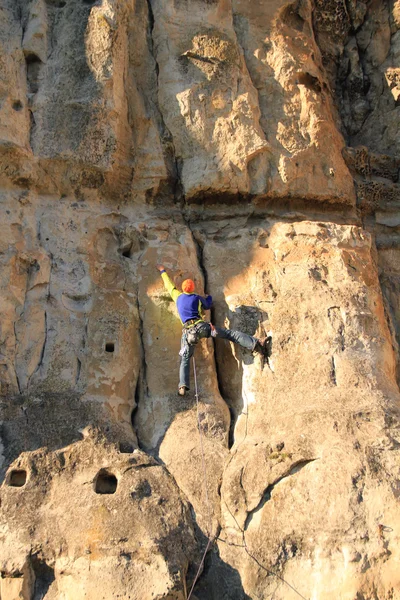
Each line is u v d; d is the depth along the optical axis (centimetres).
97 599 651
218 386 853
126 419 819
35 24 916
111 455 755
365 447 720
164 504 723
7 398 787
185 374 804
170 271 873
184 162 932
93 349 828
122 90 922
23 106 886
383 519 681
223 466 770
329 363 793
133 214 924
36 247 859
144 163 928
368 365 794
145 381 842
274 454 739
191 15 963
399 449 721
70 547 679
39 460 744
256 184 934
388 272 992
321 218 962
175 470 768
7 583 664
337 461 714
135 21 960
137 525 694
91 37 909
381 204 1022
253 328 844
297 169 941
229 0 985
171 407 820
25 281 846
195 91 935
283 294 845
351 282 846
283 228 903
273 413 784
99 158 896
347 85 1109
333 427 738
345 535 678
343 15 1105
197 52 945
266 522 710
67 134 891
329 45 1108
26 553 676
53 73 909
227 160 920
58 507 711
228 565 707
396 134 1065
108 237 902
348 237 900
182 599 664
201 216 940
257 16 999
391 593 655
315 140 956
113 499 713
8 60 884
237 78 947
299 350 811
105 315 845
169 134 937
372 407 750
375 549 669
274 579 685
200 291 876
